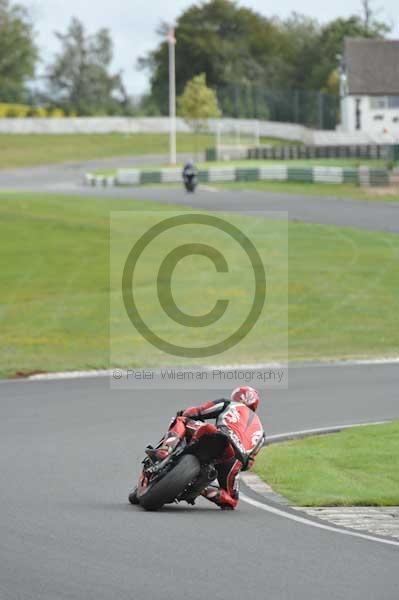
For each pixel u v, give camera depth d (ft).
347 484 148.15
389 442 183.01
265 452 175.52
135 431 193.88
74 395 242.37
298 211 617.21
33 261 475.72
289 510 131.34
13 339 330.34
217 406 129.39
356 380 271.69
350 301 396.98
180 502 134.51
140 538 109.50
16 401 232.73
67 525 115.44
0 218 590.96
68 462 162.81
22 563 96.78
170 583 91.61
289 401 237.25
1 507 125.70
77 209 629.92
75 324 354.33
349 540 112.47
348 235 532.73
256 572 96.58
